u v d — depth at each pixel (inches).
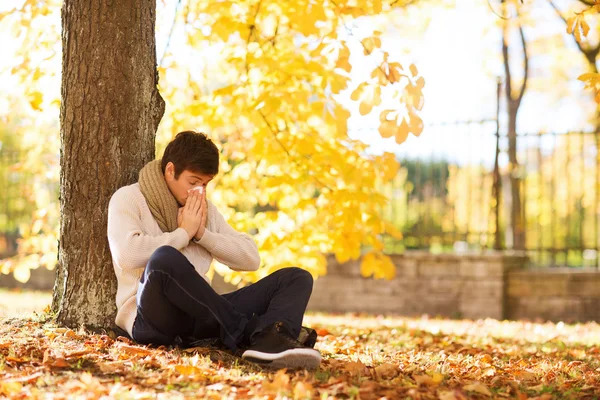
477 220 582.9
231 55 264.4
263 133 262.7
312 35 238.7
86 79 199.0
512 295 435.2
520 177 481.4
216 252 185.6
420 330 303.4
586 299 425.1
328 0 234.5
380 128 213.5
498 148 437.7
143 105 205.3
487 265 429.7
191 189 182.5
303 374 155.7
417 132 212.2
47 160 319.9
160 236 174.6
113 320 195.3
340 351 209.5
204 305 161.6
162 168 184.4
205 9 249.8
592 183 638.5
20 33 264.4
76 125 199.0
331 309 461.1
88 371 150.5
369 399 138.7
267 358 155.2
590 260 629.0
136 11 203.6
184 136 183.9
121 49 200.5
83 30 199.6
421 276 443.5
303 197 279.4
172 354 164.9
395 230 272.1
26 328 191.3
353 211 259.9
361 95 215.6
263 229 283.3
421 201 450.6
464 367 187.5
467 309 432.5
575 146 657.0
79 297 196.7
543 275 429.7
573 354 243.1
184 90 289.0
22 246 307.4
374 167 261.1
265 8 263.3
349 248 271.7
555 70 646.5
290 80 253.9
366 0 229.1
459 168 446.9
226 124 281.9
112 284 197.3
